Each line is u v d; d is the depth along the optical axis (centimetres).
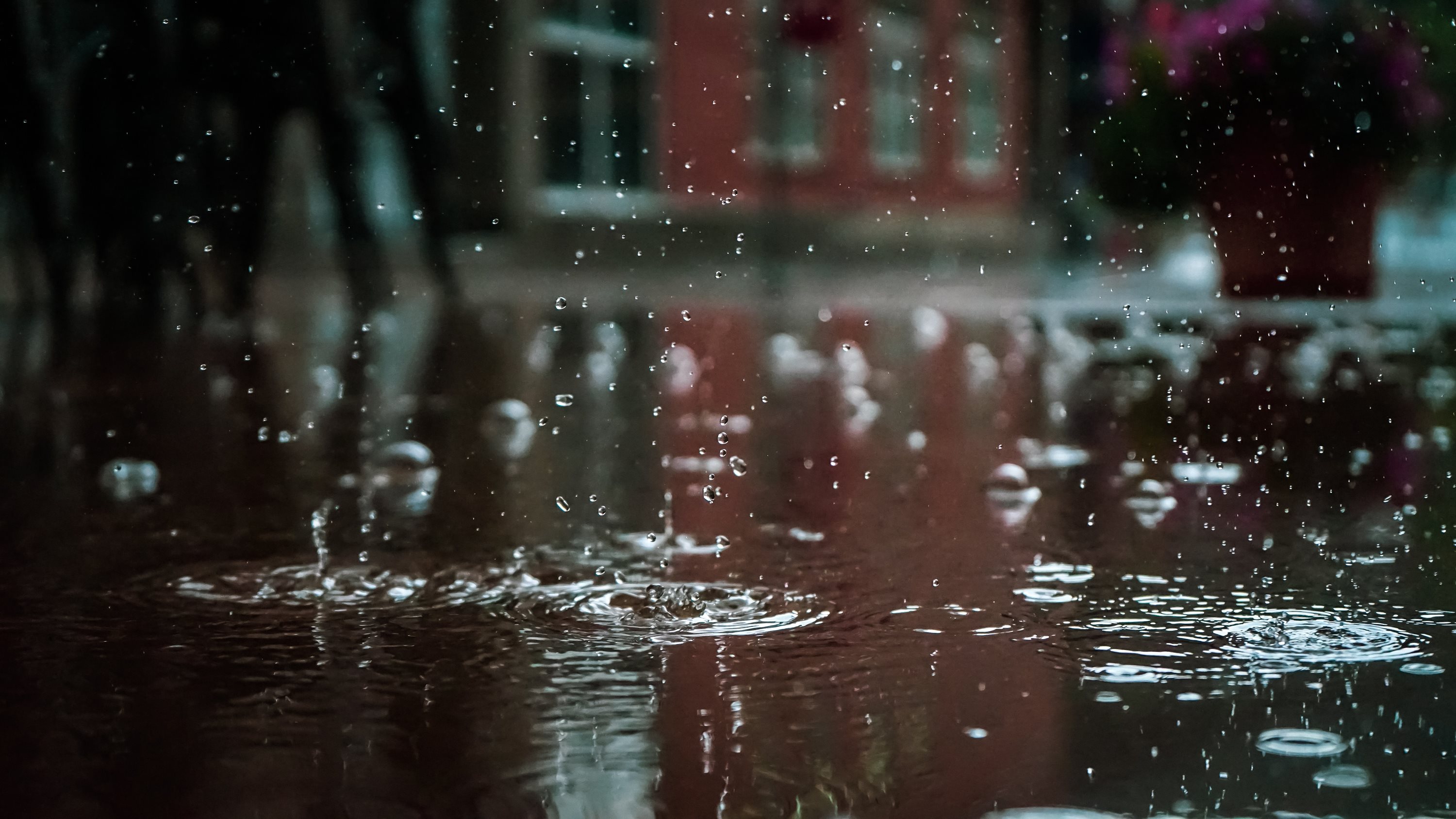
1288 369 470
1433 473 262
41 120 578
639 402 394
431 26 1188
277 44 629
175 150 601
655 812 103
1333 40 557
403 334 626
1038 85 1908
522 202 1271
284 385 426
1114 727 120
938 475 267
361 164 730
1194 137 598
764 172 1496
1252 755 113
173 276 630
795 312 831
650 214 1388
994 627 153
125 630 154
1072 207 1636
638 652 144
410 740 118
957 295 1010
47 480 260
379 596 168
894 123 1736
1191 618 157
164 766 113
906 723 121
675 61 1420
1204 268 1234
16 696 130
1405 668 137
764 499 241
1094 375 467
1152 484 250
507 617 158
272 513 227
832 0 1415
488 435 326
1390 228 945
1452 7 623
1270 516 221
